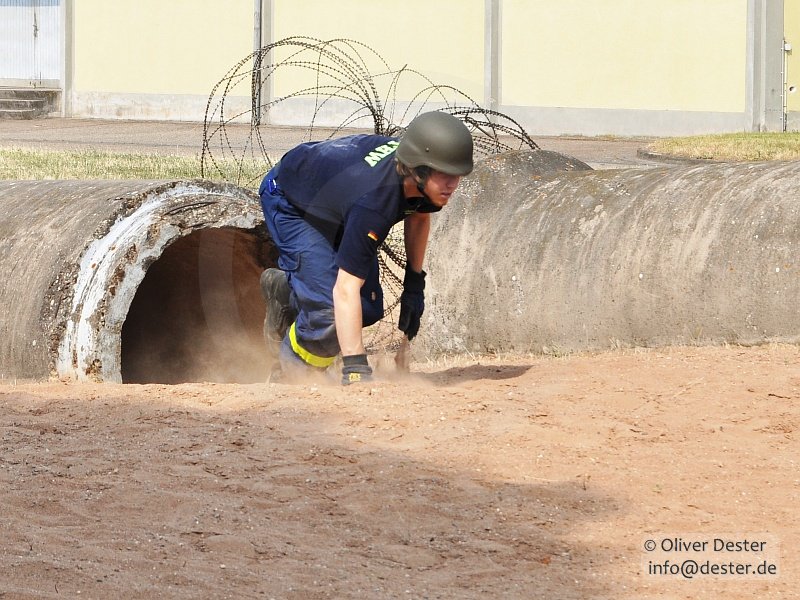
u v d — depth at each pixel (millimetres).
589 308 9719
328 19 39750
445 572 4770
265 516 5395
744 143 29188
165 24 42656
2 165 24125
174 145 33125
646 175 10359
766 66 34875
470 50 37969
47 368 9109
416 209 7621
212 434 6602
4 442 6617
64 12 44250
